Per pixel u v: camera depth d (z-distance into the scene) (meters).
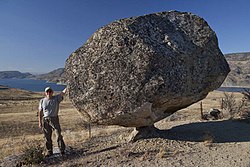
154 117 8.55
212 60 9.53
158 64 8.25
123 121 8.37
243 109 16.36
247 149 7.96
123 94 8.04
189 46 9.19
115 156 7.87
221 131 10.37
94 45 9.01
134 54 8.34
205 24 10.12
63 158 8.23
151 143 8.69
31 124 30.28
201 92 9.25
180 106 9.35
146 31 8.97
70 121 29.05
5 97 81.75
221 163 6.93
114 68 8.31
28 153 8.32
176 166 6.81
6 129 26.44
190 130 10.65
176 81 8.37
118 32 8.80
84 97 8.37
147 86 8.01
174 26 9.66
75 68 8.87
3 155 11.37
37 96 92.19
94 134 14.62
